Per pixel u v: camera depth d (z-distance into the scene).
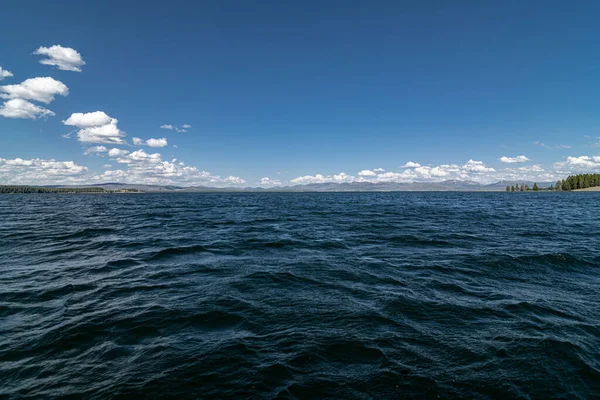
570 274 11.03
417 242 17.38
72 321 7.18
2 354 5.79
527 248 15.17
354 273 11.16
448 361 5.59
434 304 8.23
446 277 10.69
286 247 16.12
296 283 10.02
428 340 6.32
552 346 6.05
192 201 83.56
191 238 19.05
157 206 58.81
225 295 8.89
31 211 44.09
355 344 6.14
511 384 4.96
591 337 6.43
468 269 11.67
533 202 67.12
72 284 9.93
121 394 4.69
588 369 5.34
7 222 28.27
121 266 12.25
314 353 5.80
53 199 102.00
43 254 14.43
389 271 11.42
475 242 17.17
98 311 7.78
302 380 5.02
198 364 5.45
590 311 7.77
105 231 22.31
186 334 6.59
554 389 4.86
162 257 13.80
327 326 6.93
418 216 34.16
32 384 4.95
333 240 18.17
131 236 19.91
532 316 7.46
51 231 22.06
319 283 10.02
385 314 7.58
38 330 6.74
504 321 7.20
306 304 8.23
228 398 4.60
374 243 17.17
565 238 18.34
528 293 9.10
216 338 6.41
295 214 37.84
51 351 5.91
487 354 5.80
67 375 5.18
